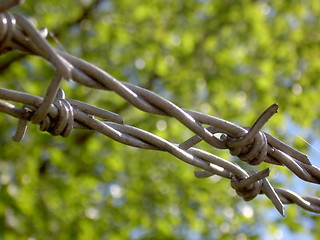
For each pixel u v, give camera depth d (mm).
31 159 6852
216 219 7289
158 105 1790
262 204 7562
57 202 6895
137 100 1757
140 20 8148
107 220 7020
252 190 2051
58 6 7758
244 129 1916
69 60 1621
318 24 9023
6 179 6465
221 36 8602
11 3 1377
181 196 7652
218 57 8289
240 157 1958
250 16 8469
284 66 8500
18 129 1756
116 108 7547
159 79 8031
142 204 7379
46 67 7441
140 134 1913
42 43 1456
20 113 1717
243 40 8578
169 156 7594
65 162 7004
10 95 1695
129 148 7598
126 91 1725
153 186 7500
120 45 8023
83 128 1836
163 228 7000
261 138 1946
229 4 8570
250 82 8266
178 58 8156
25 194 6410
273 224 7406
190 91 8000
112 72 7770
